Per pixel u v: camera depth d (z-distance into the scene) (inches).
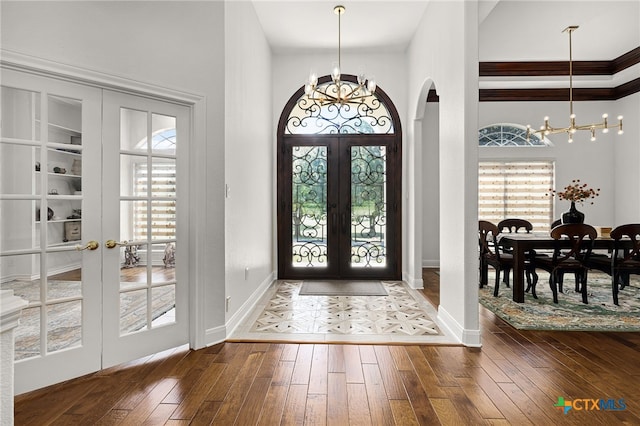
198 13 105.5
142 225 98.0
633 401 75.7
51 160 83.3
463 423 67.9
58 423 67.8
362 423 67.9
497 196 251.4
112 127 90.9
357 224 205.2
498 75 221.8
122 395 78.1
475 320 107.3
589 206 249.0
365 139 203.6
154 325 99.9
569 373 88.7
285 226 206.4
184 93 101.7
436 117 245.9
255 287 157.6
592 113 249.1
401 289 180.9
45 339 81.7
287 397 77.4
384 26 171.5
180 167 103.7
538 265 160.9
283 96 205.8
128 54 91.7
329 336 114.8
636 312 138.8
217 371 89.8
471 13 106.7
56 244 83.7
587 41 186.7
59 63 80.9
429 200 246.1
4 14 74.2
